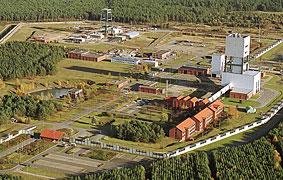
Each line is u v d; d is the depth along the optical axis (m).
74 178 134.62
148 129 164.00
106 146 158.00
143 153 153.38
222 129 172.75
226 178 133.38
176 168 138.62
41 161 148.38
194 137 166.50
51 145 159.00
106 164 147.12
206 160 143.50
